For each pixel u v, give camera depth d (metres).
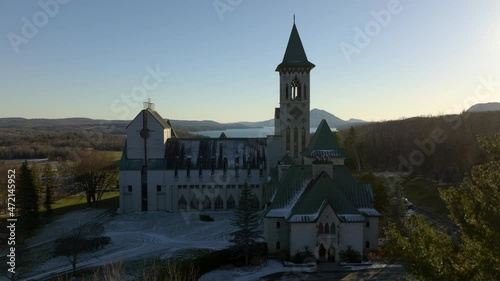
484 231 25.48
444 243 30.56
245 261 72.75
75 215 123.06
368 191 79.31
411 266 29.08
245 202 75.94
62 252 77.81
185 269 64.88
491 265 23.91
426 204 122.31
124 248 88.00
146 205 119.69
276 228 76.44
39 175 161.38
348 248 71.81
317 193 74.25
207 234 97.81
